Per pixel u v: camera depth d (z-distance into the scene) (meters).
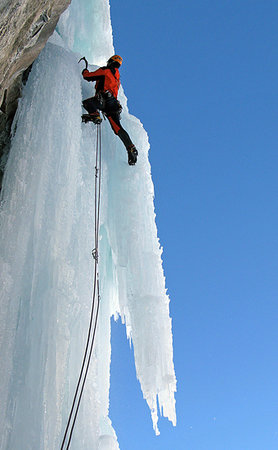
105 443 6.70
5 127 6.14
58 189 5.95
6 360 4.77
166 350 6.59
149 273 6.91
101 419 7.26
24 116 6.12
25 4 4.12
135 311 6.68
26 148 5.91
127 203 7.22
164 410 6.32
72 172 6.23
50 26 5.49
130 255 6.91
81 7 8.96
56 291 5.41
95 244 6.42
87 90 7.59
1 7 3.78
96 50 9.20
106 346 7.38
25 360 4.95
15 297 5.11
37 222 5.61
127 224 7.09
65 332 5.32
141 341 6.49
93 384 5.59
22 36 4.56
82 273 5.98
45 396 4.94
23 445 4.54
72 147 6.35
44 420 4.82
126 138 7.23
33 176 5.79
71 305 5.67
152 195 7.77
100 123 6.88
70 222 5.95
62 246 5.72
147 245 7.16
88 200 6.56
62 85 6.62
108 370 7.45
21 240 5.40
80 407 5.35
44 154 6.00
